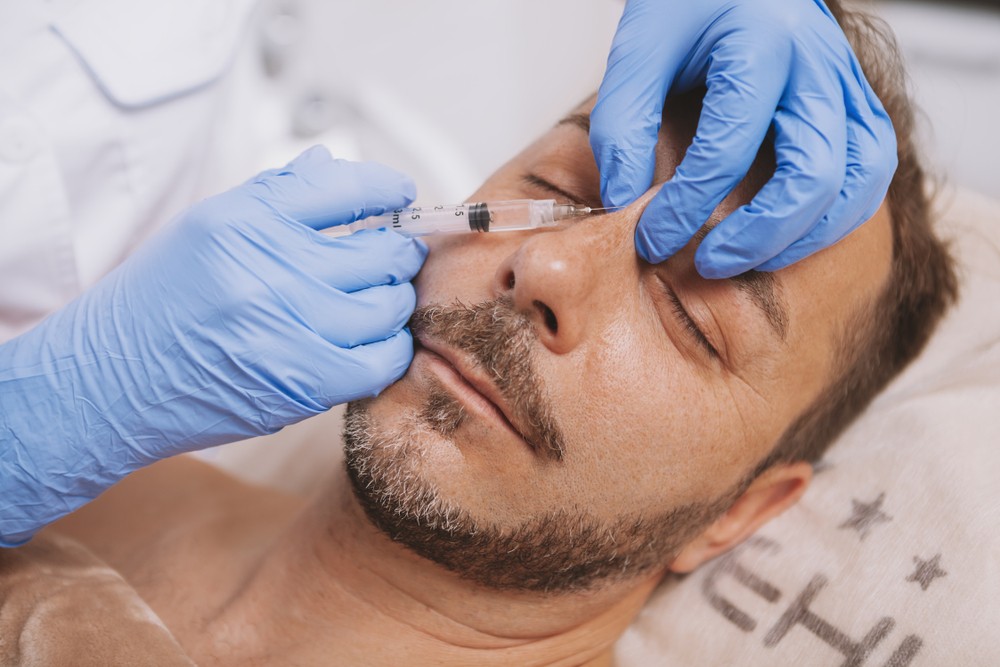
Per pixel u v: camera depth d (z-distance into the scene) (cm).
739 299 98
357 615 111
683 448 99
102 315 101
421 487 94
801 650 115
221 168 179
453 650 113
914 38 225
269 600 116
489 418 93
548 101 266
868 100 105
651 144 102
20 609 100
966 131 226
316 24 259
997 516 112
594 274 92
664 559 116
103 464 102
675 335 98
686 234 94
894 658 109
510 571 103
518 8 259
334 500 115
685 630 124
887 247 114
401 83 278
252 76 192
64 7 135
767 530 126
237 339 97
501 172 119
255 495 150
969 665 104
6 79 130
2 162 129
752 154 94
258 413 100
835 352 111
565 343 91
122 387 99
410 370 99
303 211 103
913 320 128
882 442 125
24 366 101
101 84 136
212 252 97
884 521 118
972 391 124
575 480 96
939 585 110
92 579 107
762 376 103
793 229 92
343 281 100
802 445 120
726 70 97
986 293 137
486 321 94
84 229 143
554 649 118
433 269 107
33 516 103
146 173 146
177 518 138
